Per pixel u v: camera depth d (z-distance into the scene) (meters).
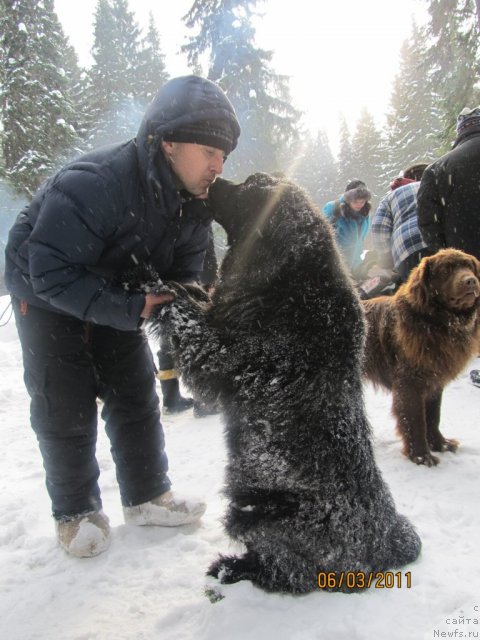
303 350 2.12
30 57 17.28
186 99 2.12
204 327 2.29
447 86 12.47
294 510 2.14
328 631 1.84
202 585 2.21
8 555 2.54
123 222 2.25
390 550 2.18
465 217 4.65
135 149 2.29
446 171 4.67
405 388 3.46
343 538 2.11
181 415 4.77
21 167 16.84
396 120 33.94
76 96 30.81
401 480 3.15
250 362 2.17
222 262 2.50
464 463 3.34
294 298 2.15
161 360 4.74
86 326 2.56
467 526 2.56
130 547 2.55
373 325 3.74
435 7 12.17
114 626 2.00
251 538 2.22
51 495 2.54
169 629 1.97
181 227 2.51
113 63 28.70
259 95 16.39
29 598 2.19
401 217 5.57
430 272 3.39
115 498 3.18
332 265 2.22
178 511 2.67
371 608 1.95
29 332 2.44
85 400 2.53
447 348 3.38
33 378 2.46
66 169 2.20
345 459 2.14
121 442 2.69
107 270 2.38
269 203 2.28
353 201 6.48
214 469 3.44
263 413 2.15
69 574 2.34
